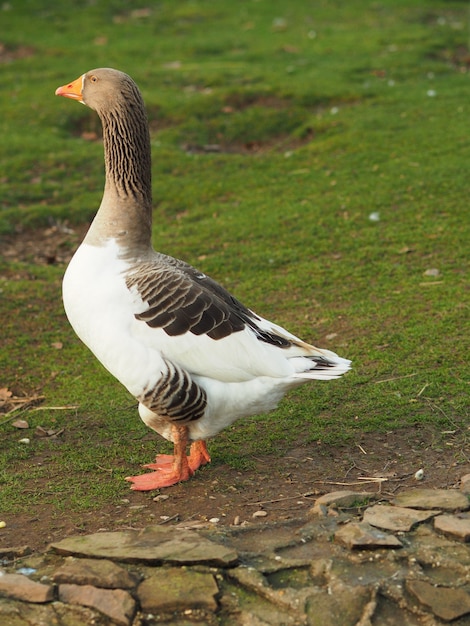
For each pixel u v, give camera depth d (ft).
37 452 11.51
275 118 19.97
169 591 9.91
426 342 12.59
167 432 11.07
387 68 23.24
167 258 11.19
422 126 18.51
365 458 11.22
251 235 15.03
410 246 14.39
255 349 10.80
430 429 11.48
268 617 9.78
